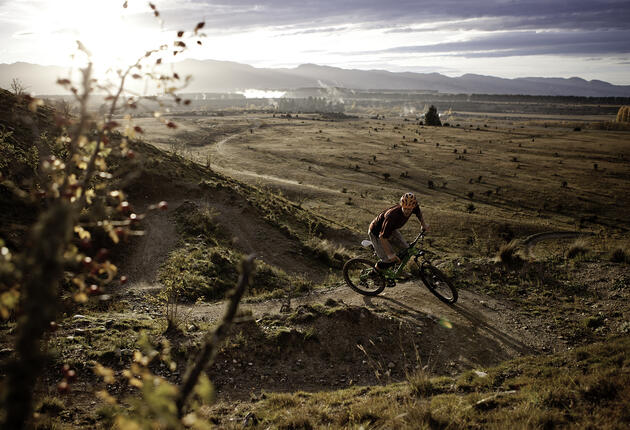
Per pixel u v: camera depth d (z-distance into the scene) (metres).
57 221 1.51
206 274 13.45
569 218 51.12
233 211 22.44
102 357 6.32
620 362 5.55
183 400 1.67
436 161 86.00
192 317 8.94
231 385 6.32
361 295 9.68
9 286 1.63
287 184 52.31
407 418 4.35
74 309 8.14
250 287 13.16
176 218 19.42
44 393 5.30
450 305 9.06
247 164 75.62
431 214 36.59
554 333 8.03
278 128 144.25
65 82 1.84
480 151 99.62
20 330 1.51
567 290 9.84
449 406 4.62
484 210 52.97
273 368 6.87
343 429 4.40
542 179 71.44
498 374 5.97
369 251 22.78
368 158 86.81
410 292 9.69
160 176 23.66
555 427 3.90
